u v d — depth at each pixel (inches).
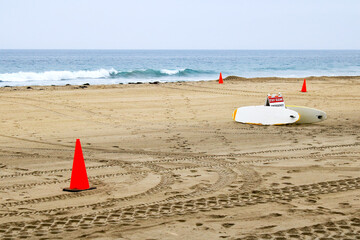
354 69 3627.0
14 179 515.5
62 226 359.9
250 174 536.1
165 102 1255.5
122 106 1176.2
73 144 728.3
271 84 1797.5
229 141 753.0
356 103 1288.1
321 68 3782.0
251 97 1387.8
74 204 420.2
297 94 1481.3
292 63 5270.7
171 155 647.1
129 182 502.9
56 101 1236.5
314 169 557.9
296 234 339.3
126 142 743.7
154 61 6072.8
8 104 1162.6
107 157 634.2
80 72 2502.5
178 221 369.7
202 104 1232.2
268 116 933.8
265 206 408.8
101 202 426.3
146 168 570.9
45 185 490.3
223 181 505.0
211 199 433.1
